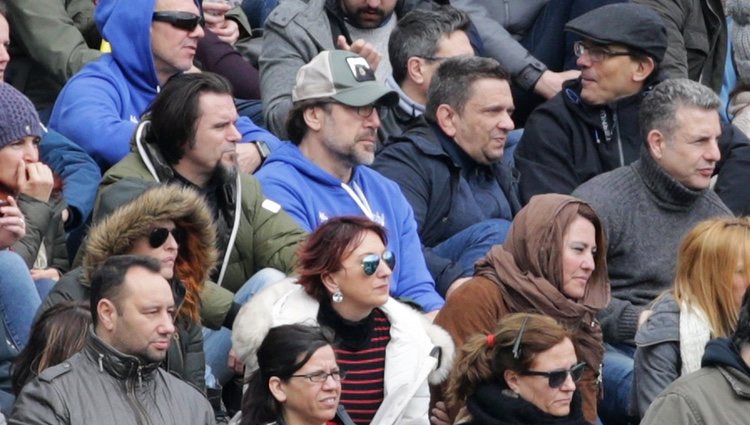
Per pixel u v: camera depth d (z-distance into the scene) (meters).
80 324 26.67
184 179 32.28
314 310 28.62
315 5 40.72
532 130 39.16
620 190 35.72
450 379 28.88
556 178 38.53
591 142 38.97
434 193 36.41
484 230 35.81
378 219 34.66
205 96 32.16
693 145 35.34
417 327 29.11
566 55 43.44
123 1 36.75
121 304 25.38
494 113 36.78
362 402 28.64
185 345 28.95
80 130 35.47
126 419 25.23
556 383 27.77
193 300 28.92
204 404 26.17
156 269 25.62
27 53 39.56
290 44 40.19
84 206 34.25
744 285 30.50
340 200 34.50
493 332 28.59
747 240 30.58
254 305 28.16
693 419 25.80
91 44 40.81
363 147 34.47
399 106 39.09
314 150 34.56
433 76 37.22
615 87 39.00
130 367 25.44
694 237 30.92
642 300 35.34
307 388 26.45
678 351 30.98
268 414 26.70
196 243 28.88
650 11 39.47
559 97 39.47
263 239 32.88
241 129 36.91
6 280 28.98
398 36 39.28
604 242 31.77
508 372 27.92
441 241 36.50
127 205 28.34
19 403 25.16
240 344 27.94
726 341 26.11
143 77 36.78
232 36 41.69
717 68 46.25
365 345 28.89
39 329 26.75
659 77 42.62
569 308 30.95
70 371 25.34
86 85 36.16
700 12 45.97
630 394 32.25
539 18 43.91
